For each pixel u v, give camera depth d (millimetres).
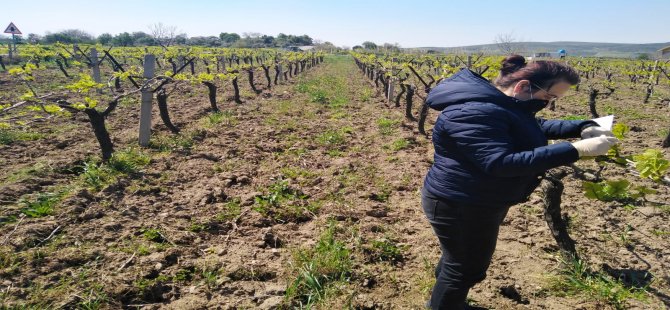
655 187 5922
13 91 13430
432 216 2424
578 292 3391
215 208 4758
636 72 24297
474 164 2156
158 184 5359
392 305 3131
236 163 6480
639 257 3969
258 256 3764
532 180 2354
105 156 6066
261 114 10969
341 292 3246
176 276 3346
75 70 22062
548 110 13219
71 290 3031
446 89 2244
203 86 16453
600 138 1965
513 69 2318
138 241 3842
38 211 4203
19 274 3152
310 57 35750
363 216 4746
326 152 7500
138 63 28078
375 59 25188
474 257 2443
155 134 8055
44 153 6473
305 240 4148
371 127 9914
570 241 3758
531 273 3658
